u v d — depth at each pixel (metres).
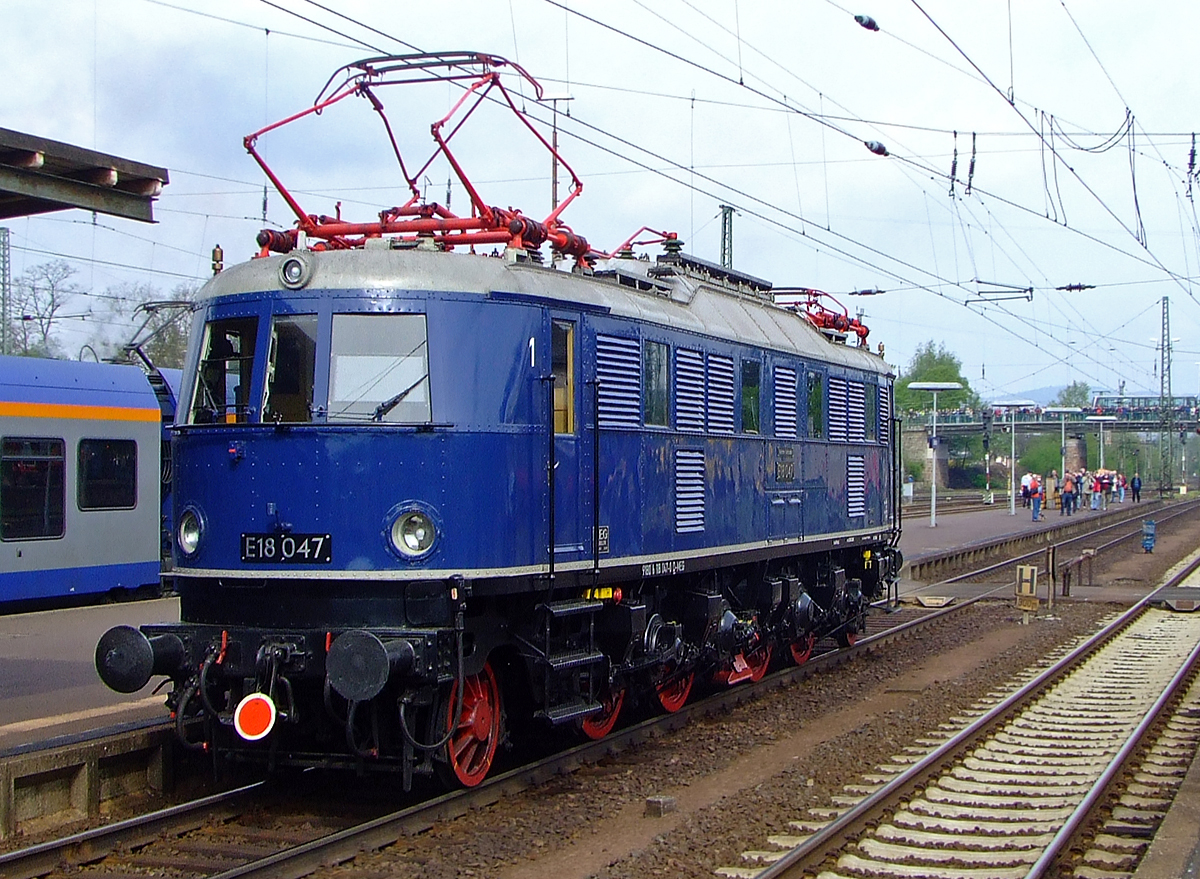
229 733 9.39
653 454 11.62
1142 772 10.41
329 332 9.16
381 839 8.25
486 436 9.28
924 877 7.60
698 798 9.71
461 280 9.37
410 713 8.77
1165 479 106.56
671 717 12.29
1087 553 27.77
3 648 14.79
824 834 8.03
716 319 13.46
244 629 8.99
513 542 9.42
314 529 8.96
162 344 41.38
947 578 29.64
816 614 16.05
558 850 8.31
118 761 9.42
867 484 17.94
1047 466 103.62
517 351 9.59
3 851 8.05
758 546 14.00
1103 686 14.99
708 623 12.69
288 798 9.64
